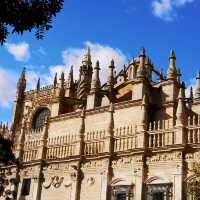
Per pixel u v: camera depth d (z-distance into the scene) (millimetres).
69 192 42094
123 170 39062
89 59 76000
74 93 66375
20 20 12992
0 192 30203
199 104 46062
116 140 40750
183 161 35688
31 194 45250
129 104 45875
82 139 43375
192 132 36406
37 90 80062
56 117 52250
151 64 56812
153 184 36875
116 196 38656
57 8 13367
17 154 48125
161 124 44688
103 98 51750
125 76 58719
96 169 40938
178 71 49031
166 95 46219
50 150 46062
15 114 80688
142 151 37938
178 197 34688
